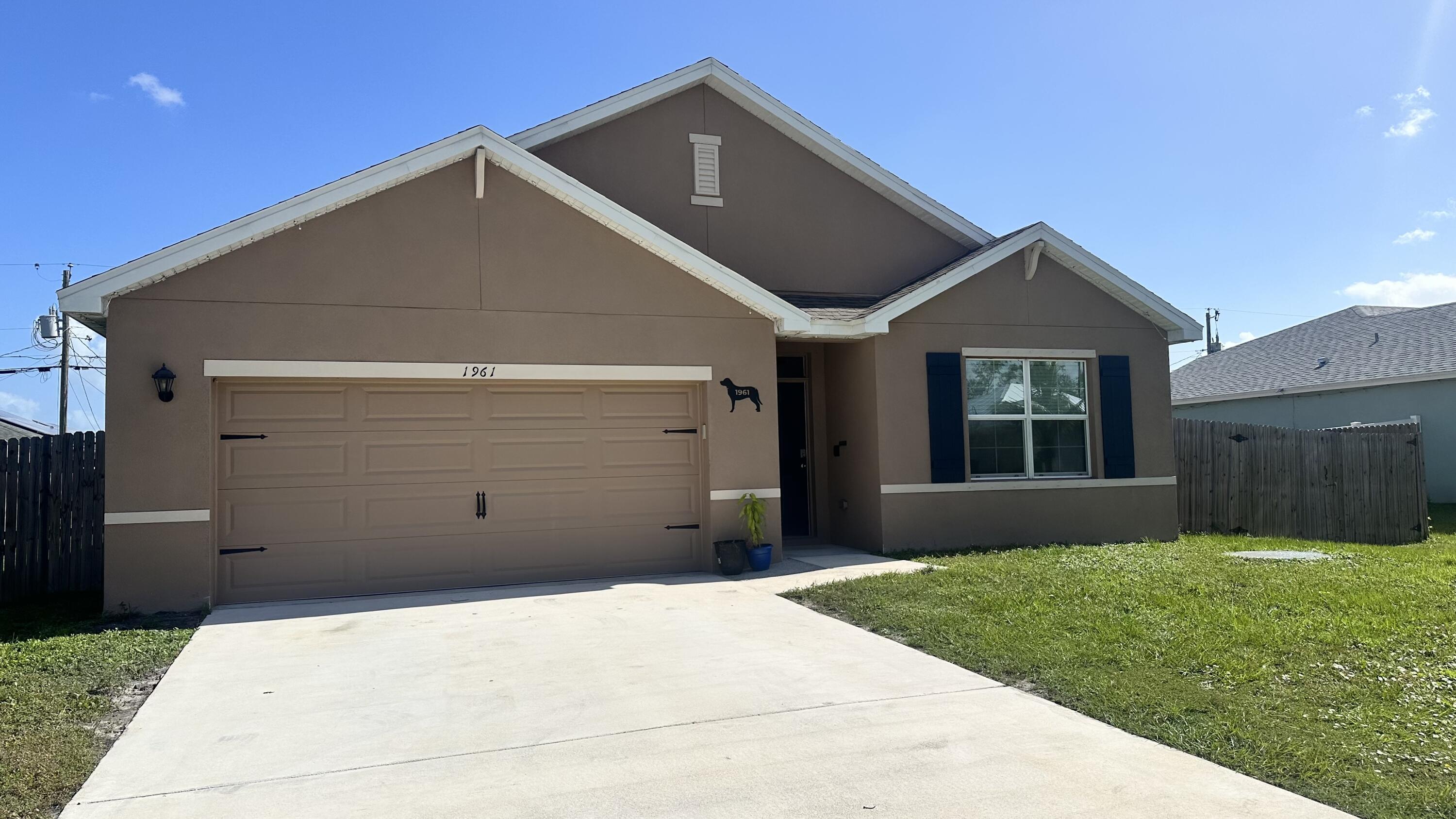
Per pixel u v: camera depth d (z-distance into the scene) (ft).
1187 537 44.93
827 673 20.76
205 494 29.17
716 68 42.47
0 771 14.88
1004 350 40.81
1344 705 17.79
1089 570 31.24
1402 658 20.43
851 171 44.75
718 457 35.40
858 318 38.24
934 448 39.42
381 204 31.73
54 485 34.53
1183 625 23.54
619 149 41.60
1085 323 42.24
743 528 35.50
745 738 16.62
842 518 42.04
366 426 31.76
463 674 20.92
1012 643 22.40
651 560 34.96
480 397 33.14
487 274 32.76
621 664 21.54
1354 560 34.63
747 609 27.71
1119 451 42.29
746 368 36.06
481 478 32.96
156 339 29.14
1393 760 15.17
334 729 17.35
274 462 30.76
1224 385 86.33
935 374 39.68
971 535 39.81
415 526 32.09
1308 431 52.21
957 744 16.30
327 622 26.53
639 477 35.01
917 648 22.90
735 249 42.80
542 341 33.30
